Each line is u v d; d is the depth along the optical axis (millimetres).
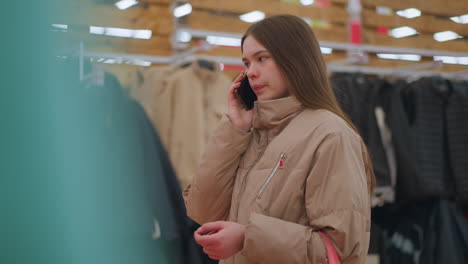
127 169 1907
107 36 1351
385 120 3193
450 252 3000
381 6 3441
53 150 823
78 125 875
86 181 884
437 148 3143
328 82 1334
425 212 3164
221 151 1327
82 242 858
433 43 3586
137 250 2051
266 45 1295
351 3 3357
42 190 808
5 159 788
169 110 2719
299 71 1282
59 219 820
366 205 1191
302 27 1318
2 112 788
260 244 1138
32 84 803
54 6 825
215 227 1203
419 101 3168
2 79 786
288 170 1226
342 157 1182
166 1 2906
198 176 1357
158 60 2928
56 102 830
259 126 1332
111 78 2205
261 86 1323
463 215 3297
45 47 810
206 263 2639
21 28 792
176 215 2463
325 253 1132
